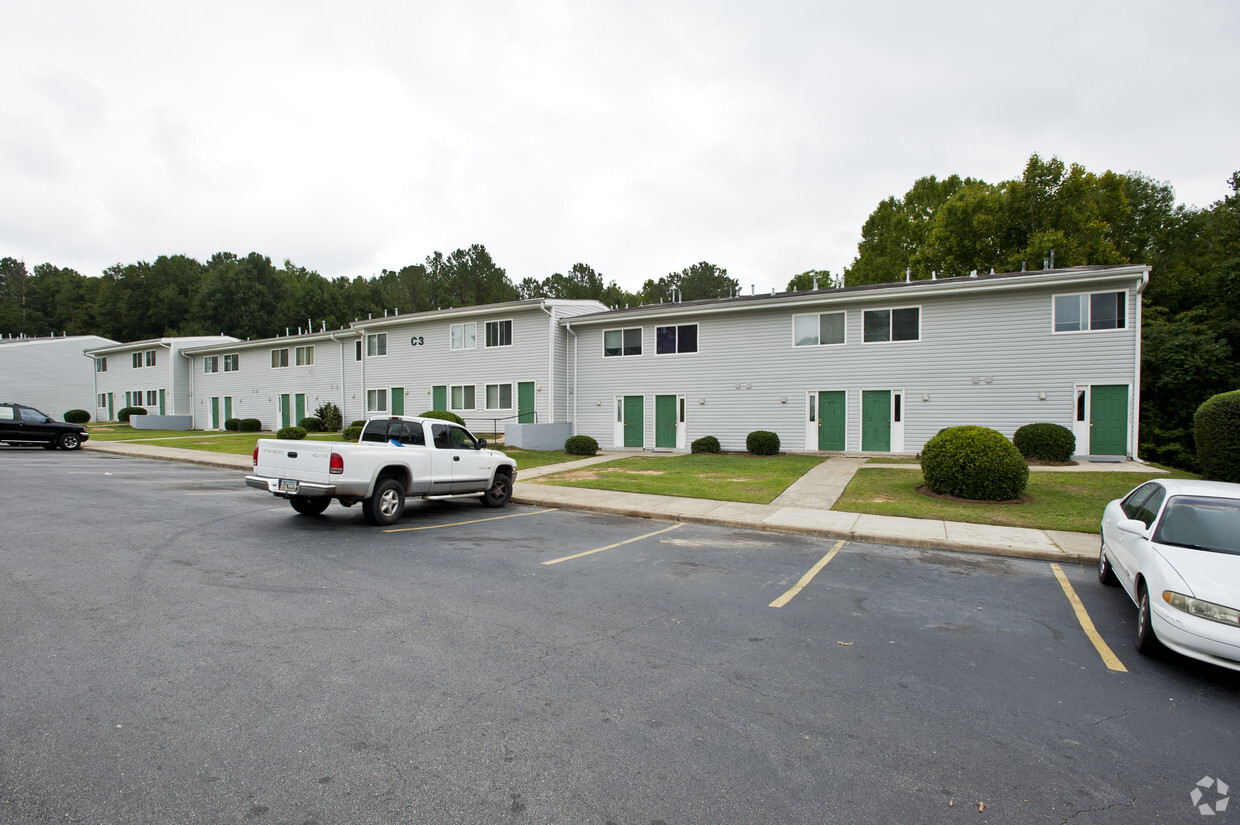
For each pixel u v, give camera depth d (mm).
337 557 7488
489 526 9922
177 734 3359
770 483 14414
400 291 76062
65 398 45750
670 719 3707
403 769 3105
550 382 25484
